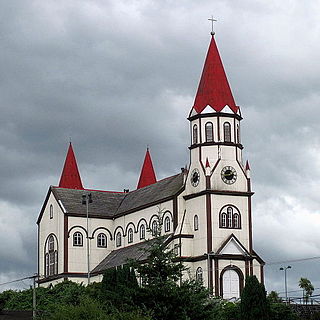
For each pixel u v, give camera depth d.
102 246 133.50
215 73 120.12
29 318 86.12
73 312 63.62
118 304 67.06
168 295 66.25
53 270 133.50
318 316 89.31
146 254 116.81
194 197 117.31
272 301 96.62
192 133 119.50
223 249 113.69
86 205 130.38
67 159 150.88
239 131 119.81
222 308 84.31
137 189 137.12
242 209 116.81
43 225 137.62
